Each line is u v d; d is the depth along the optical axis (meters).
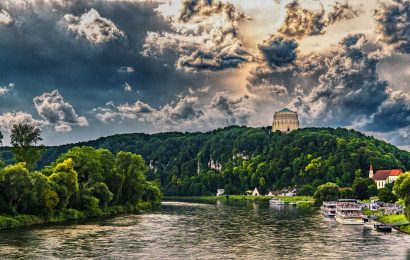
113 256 99.62
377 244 115.25
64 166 166.88
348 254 102.75
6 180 138.62
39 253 100.88
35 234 125.00
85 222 155.62
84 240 118.00
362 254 102.69
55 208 157.38
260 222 165.50
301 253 104.00
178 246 111.94
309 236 129.12
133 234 130.25
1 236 120.69
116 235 127.62
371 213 193.62
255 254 102.88
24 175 142.25
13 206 141.00
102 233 130.62
